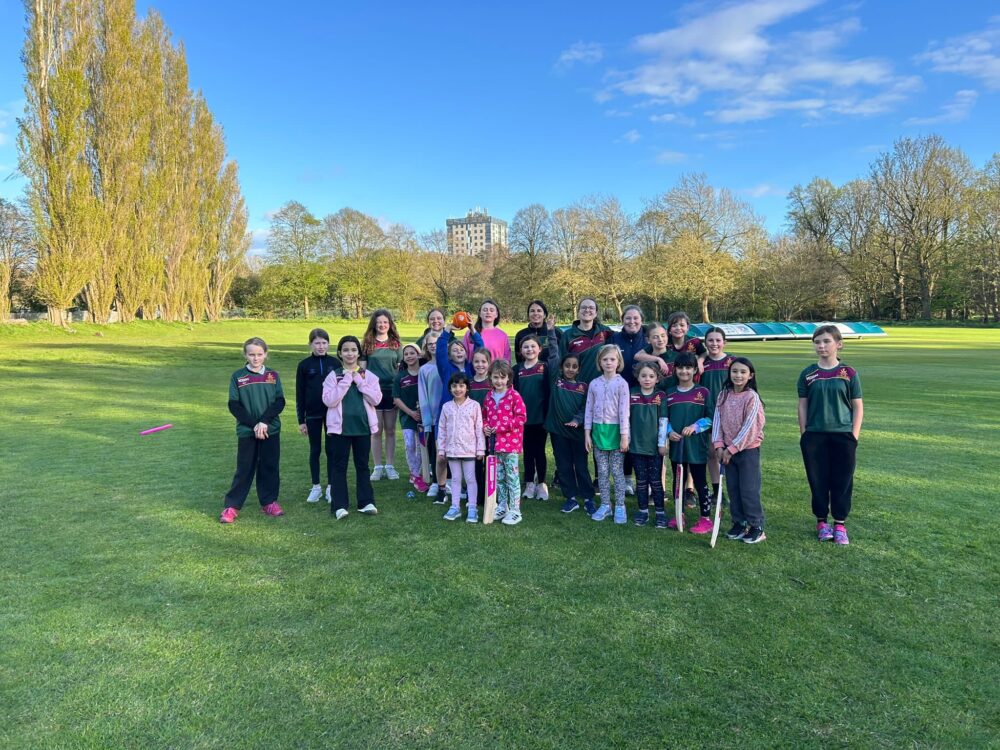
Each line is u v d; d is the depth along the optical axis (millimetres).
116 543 4223
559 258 52719
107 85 29609
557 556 4020
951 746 2221
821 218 54625
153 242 35125
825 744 2230
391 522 4766
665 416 4633
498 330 5883
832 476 4281
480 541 4312
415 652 2818
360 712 2391
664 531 4574
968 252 44094
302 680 2600
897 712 2404
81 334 27344
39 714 2369
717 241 45375
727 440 4371
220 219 45750
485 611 3219
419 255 61688
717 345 5168
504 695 2500
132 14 30391
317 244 56406
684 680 2611
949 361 18766
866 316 53000
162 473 6281
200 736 2252
